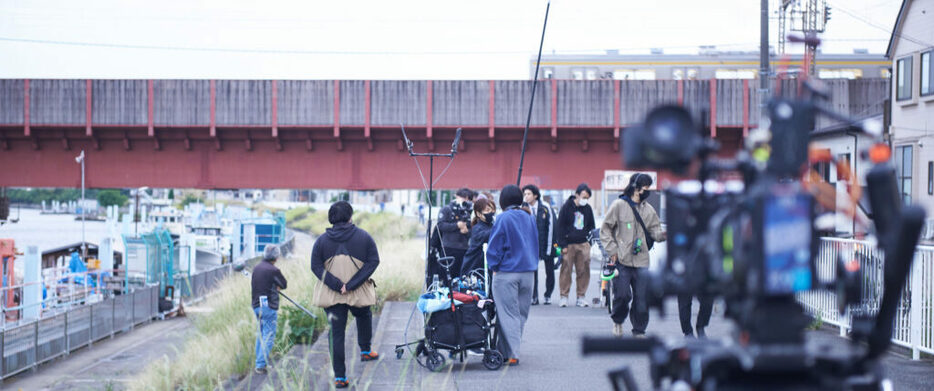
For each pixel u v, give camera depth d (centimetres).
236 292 1814
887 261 227
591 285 1889
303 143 3872
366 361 905
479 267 1086
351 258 809
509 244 856
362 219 6938
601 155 3844
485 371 855
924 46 3022
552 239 1498
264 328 1045
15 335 1734
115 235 5503
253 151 3881
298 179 3884
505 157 3853
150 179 3891
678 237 249
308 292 1398
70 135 3819
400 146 3803
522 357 934
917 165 3052
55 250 4312
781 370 225
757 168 228
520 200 874
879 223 229
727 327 1112
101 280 2950
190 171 3888
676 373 246
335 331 786
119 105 3731
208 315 1766
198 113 3734
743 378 230
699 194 247
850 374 239
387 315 1321
